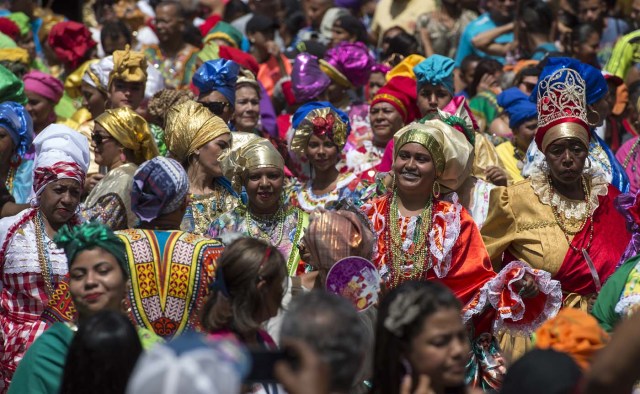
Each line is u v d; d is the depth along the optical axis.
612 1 16.53
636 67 13.03
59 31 13.23
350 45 12.59
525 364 4.76
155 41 16.19
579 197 8.61
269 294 6.24
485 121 13.41
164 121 10.14
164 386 3.60
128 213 8.61
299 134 10.05
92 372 5.44
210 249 7.25
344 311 4.54
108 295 6.50
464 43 15.74
